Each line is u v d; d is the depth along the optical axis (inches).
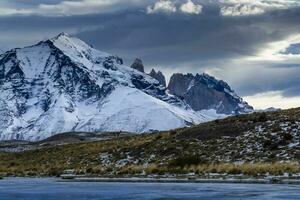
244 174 4200.3
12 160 7613.2
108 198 2881.4
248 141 5418.3
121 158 6008.9
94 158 6264.8
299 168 4143.7
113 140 7593.5
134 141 6771.7
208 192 3075.8
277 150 5039.4
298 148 4958.2
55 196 3061.0
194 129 6304.1
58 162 6510.8
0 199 2945.4
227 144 5492.1
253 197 2741.1
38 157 7406.5
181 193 3061.0
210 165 4559.5
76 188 3617.1
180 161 4943.4
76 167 5885.8
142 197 2891.2
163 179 4148.6
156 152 5831.7
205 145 5634.8
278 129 5531.5
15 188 3722.9
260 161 4817.9
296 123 5600.4
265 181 3661.4
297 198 2667.3
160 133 7135.8
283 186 3371.1
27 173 5693.9
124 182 4114.2
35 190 3513.8
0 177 5241.1
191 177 4190.5
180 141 5930.1
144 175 4618.6
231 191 3097.9
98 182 4220.0
